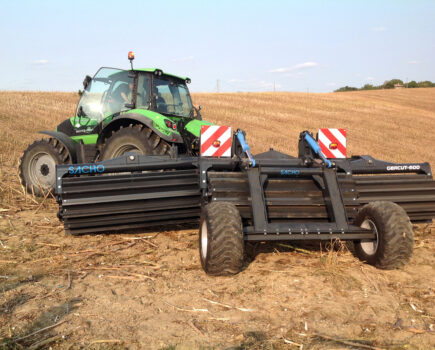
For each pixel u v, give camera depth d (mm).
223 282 3443
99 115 6746
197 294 3193
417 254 4355
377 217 3756
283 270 3732
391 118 31406
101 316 2793
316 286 3371
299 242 4688
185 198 4598
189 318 2793
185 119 6961
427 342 2525
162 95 6605
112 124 6152
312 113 31422
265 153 5348
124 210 4398
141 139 5703
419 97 47125
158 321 2738
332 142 4922
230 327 2676
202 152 4547
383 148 20344
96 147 6438
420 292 3311
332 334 2605
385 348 2441
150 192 4461
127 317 2791
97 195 4324
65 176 4359
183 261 3980
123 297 3117
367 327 2709
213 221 3396
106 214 4359
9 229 4922
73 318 2750
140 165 4594
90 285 3334
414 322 2785
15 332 2549
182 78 6934
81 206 4293
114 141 5852
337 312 2902
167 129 5668
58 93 32875
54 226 5125
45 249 4246
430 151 19922
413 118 31875
